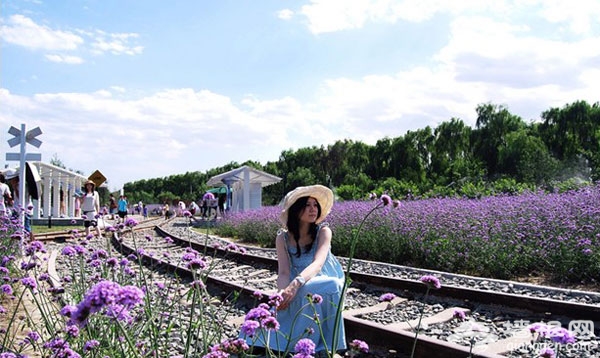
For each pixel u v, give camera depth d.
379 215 12.82
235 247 6.30
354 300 7.46
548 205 11.21
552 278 8.89
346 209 15.36
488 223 10.77
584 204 10.55
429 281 3.25
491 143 45.16
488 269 9.67
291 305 4.55
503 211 11.35
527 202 12.08
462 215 11.38
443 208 12.41
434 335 5.59
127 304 2.08
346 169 66.75
